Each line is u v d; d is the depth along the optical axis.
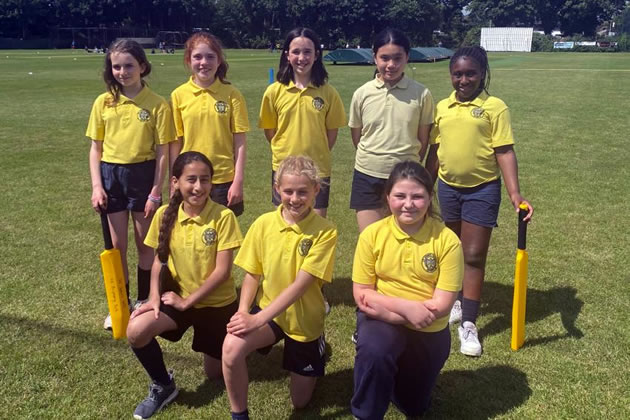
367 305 2.78
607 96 17.75
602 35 89.94
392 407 3.03
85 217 6.11
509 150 3.52
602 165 8.50
